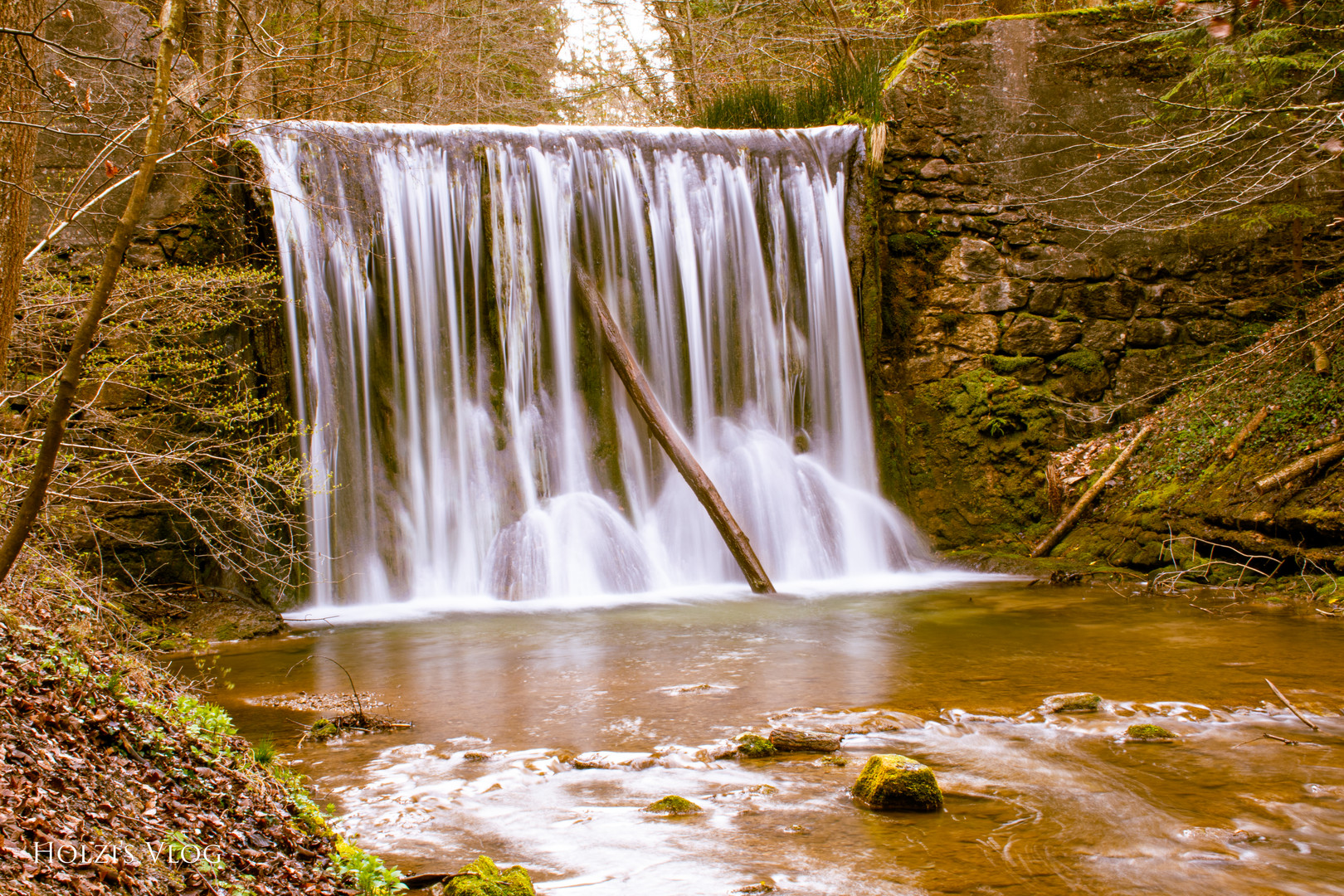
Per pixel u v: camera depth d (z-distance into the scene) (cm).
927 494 1529
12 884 277
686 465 1341
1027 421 1530
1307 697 698
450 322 1372
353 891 378
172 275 1033
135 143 1089
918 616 1078
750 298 1508
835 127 1565
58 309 915
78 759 383
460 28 2325
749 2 2391
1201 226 1573
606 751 602
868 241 1554
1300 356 1351
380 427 1327
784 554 1440
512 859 446
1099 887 407
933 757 586
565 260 1423
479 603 1270
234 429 1170
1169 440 1426
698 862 438
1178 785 531
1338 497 1116
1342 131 1391
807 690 746
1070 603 1143
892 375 1588
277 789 470
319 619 1148
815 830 475
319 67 1817
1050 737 621
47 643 488
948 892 404
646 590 1352
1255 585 1155
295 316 1270
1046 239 1581
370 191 1329
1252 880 415
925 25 1936
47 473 362
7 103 436
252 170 1217
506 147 1395
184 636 956
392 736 646
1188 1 1326
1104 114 1586
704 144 1492
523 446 1388
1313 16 1448
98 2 1043
